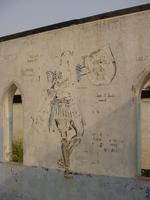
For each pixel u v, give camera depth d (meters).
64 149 5.25
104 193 4.72
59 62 5.32
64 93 5.25
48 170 5.47
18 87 5.99
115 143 4.63
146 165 7.53
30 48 5.78
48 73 5.50
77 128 5.07
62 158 5.27
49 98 5.49
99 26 4.81
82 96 5.02
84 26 4.98
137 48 4.43
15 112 10.35
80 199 5.01
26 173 5.82
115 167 4.62
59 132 5.33
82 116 5.01
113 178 4.63
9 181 6.13
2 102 6.33
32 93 5.75
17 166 6.00
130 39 4.49
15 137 10.31
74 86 5.12
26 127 5.86
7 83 6.22
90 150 4.91
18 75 6.00
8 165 6.16
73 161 5.11
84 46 4.99
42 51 5.58
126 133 4.52
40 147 5.61
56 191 5.35
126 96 4.53
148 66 4.32
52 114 5.44
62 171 5.26
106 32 4.73
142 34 4.38
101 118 4.79
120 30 4.59
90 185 4.89
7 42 6.21
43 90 5.58
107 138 4.72
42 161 5.57
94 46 4.87
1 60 6.35
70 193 5.14
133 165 4.44
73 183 5.10
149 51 4.32
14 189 6.03
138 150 4.48
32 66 5.76
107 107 4.73
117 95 4.62
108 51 4.71
